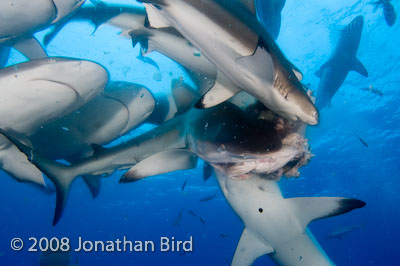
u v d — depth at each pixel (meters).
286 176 3.28
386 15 7.29
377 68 14.69
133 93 5.14
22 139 4.66
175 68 8.49
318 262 5.07
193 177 25.52
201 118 3.58
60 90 3.88
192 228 49.53
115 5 4.75
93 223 43.66
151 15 2.77
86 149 6.05
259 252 5.10
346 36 8.42
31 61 3.62
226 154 2.97
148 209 37.56
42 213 37.59
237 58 2.29
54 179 4.66
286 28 9.95
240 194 4.66
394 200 38.62
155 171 3.90
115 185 25.59
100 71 3.93
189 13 2.32
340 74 9.02
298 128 2.83
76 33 7.97
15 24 4.48
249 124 2.99
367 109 18.47
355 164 26.22
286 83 2.37
